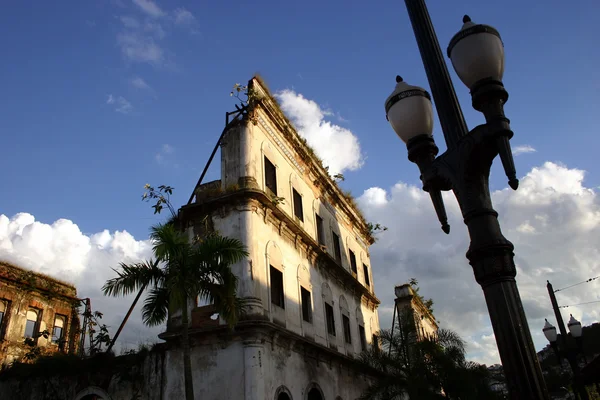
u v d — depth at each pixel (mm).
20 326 24297
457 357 19766
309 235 21891
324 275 23406
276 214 19016
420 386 18500
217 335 15961
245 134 18766
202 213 18172
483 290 4227
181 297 12570
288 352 17531
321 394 19188
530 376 3766
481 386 19625
